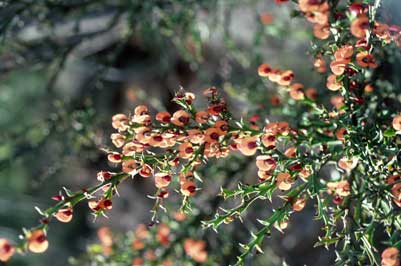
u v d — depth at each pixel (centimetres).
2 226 117
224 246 66
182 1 69
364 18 44
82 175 107
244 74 87
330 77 47
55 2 67
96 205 42
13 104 110
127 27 74
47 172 76
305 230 88
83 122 73
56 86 104
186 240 65
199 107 68
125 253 66
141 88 103
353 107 48
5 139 75
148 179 107
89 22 85
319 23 46
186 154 43
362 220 48
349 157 46
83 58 86
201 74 83
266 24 80
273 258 74
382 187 45
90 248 67
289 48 94
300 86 50
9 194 117
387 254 42
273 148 45
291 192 45
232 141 45
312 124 49
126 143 44
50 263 114
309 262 87
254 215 80
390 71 57
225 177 67
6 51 71
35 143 77
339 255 46
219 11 77
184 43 75
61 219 42
